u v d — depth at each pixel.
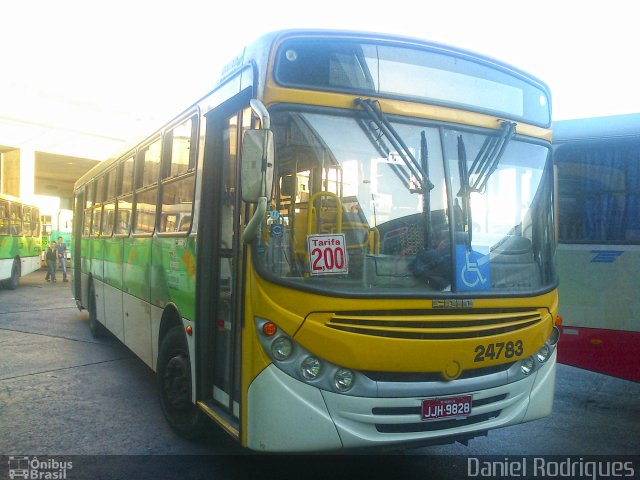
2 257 18.38
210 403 4.48
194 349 4.62
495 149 4.16
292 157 3.60
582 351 6.21
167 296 5.46
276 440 3.44
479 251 3.98
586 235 6.25
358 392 3.48
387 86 3.90
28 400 6.26
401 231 3.77
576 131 6.39
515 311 4.03
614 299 6.05
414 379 3.60
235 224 4.10
